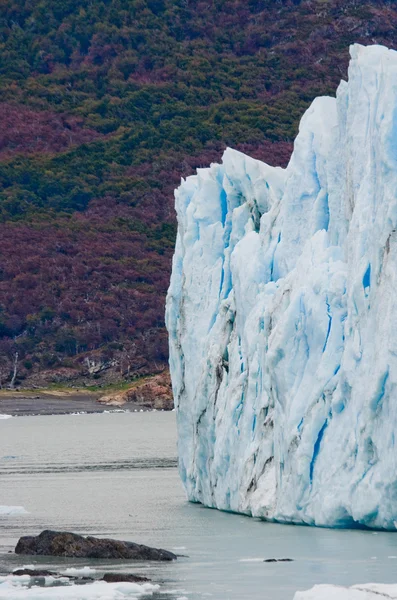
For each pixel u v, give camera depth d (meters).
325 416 108.06
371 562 94.44
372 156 105.81
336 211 119.12
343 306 109.25
